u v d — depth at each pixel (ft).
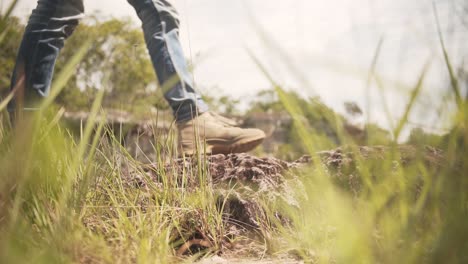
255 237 6.42
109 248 4.32
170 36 8.97
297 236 5.79
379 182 3.25
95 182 5.60
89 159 4.74
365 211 3.28
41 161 4.33
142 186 7.01
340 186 3.76
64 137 4.91
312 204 5.35
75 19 7.83
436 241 2.93
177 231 6.01
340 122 3.00
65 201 4.27
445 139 2.91
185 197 6.47
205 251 5.98
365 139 3.01
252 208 6.69
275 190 6.95
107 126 5.76
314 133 3.20
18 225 3.72
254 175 7.41
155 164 7.25
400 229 3.14
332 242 4.59
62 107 4.55
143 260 4.23
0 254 3.21
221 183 7.45
